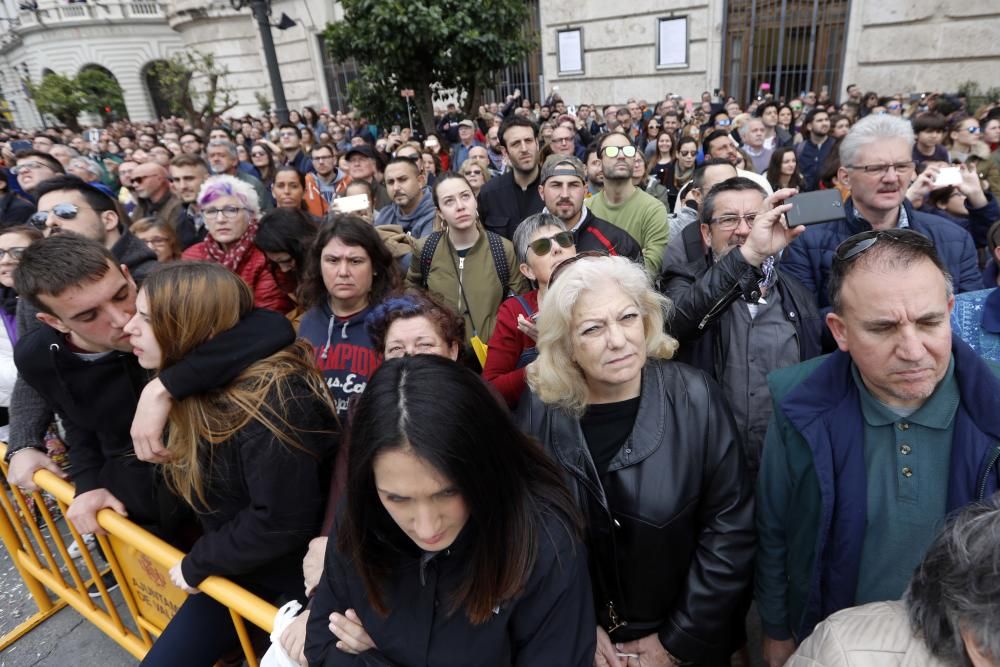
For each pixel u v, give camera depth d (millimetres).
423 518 929
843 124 6000
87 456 1803
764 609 1506
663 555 1404
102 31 25562
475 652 1035
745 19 12477
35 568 2303
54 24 25562
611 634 1560
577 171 2734
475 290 2865
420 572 1046
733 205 1881
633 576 1443
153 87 27000
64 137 12484
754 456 1839
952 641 823
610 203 3469
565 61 14242
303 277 2477
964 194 2730
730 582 1400
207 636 1524
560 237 2117
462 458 889
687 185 3814
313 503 1397
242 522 1348
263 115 17703
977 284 2072
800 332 1809
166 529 1717
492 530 964
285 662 1230
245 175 4898
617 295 1312
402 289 2273
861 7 11438
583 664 1081
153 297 1283
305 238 2744
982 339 1590
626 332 1297
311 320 2303
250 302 1426
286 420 1315
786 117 8469
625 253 2787
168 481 1521
